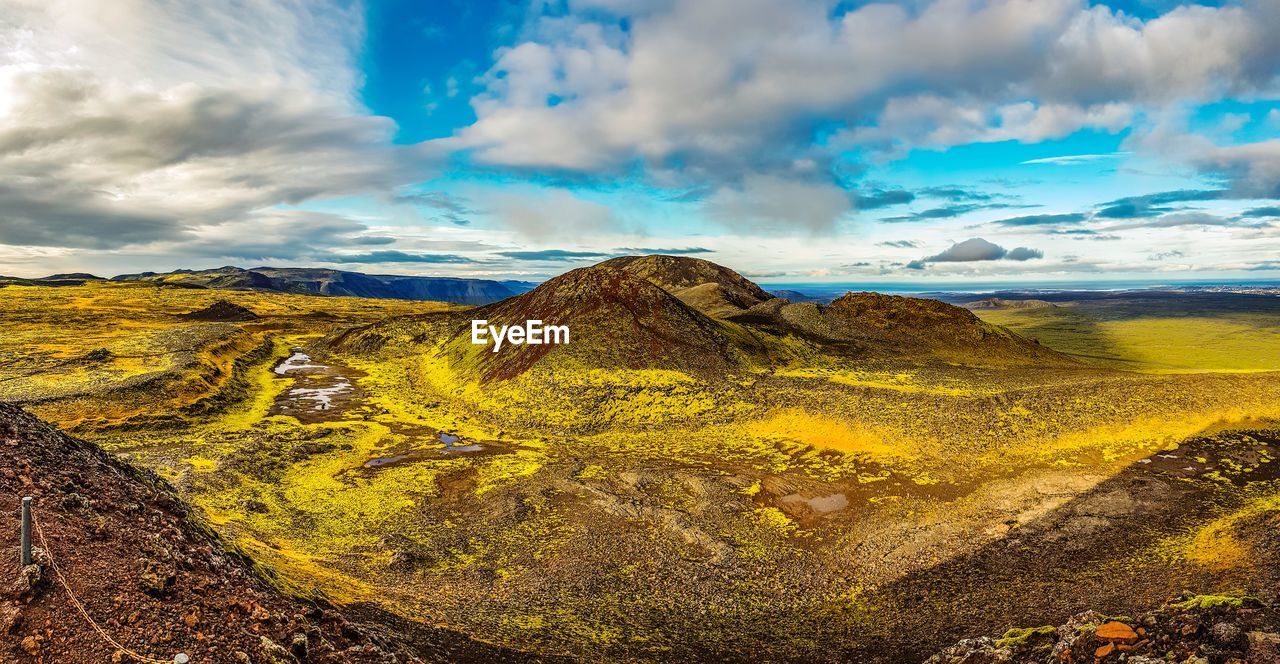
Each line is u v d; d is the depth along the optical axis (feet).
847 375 249.34
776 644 83.87
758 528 130.00
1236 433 162.50
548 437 205.87
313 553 109.09
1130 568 99.19
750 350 292.81
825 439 185.98
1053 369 278.46
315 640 51.21
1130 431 168.86
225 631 45.75
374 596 83.92
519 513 135.03
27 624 38.29
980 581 102.32
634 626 89.71
